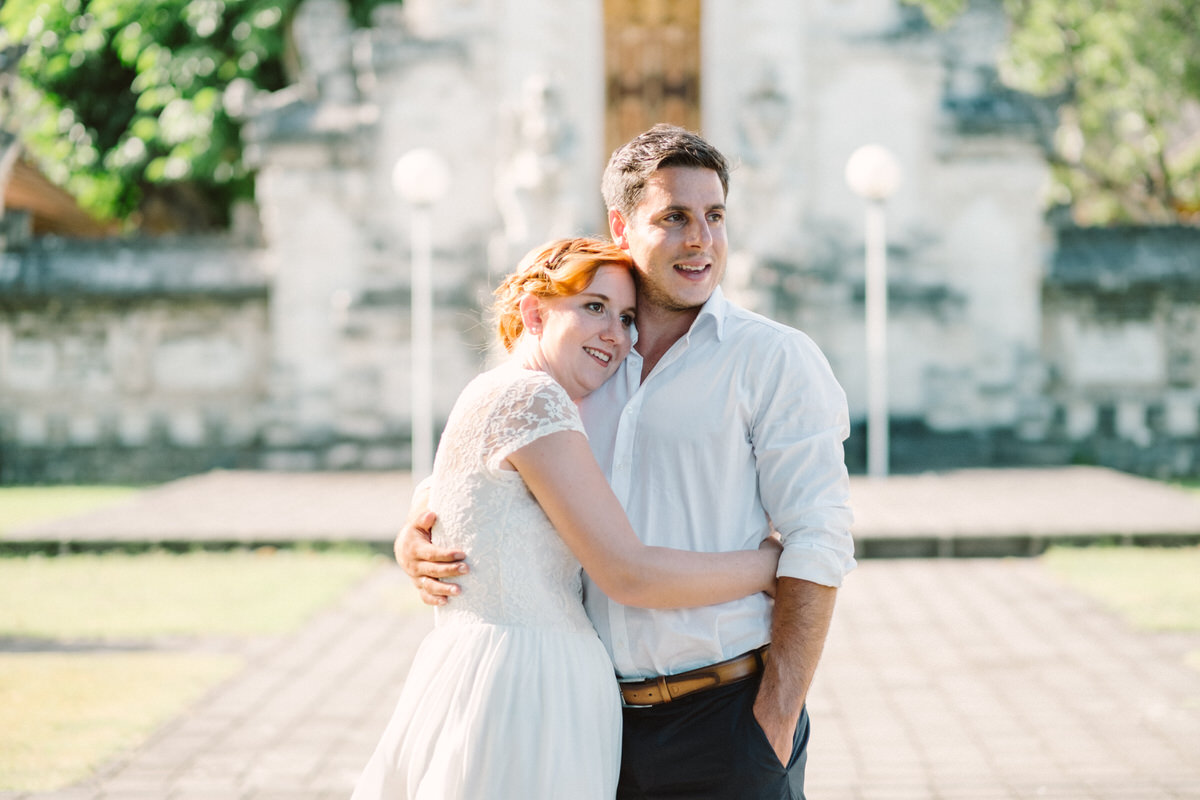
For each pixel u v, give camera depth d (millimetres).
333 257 17641
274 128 17531
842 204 17594
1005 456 17156
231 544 10445
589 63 17859
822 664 6918
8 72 14945
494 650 2699
